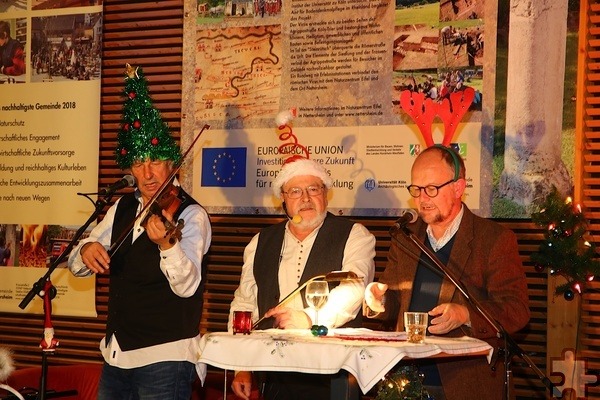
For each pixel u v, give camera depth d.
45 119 6.94
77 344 6.87
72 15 6.90
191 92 6.45
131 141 4.40
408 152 5.79
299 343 3.22
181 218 4.26
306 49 6.12
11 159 7.02
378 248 6.00
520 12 5.52
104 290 6.84
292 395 4.15
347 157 5.95
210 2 6.43
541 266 4.98
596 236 5.29
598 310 5.31
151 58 6.71
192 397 6.08
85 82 6.84
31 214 6.95
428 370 3.89
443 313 3.58
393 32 5.87
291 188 4.32
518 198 5.48
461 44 5.66
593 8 5.41
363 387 3.04
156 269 4.23
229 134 6.32
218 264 6.51
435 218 4.01
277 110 6.19
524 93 5.49
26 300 4.07
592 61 5.45
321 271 4.23
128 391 4.30
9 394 5.20
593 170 5.38
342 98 6.00
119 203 4.55
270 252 4.39
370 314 3.81
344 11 6.02
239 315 3.54
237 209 6.27
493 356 3.77
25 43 7.02
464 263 3.97
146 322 4.22
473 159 5.58
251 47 6.29
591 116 5.46
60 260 4.17
